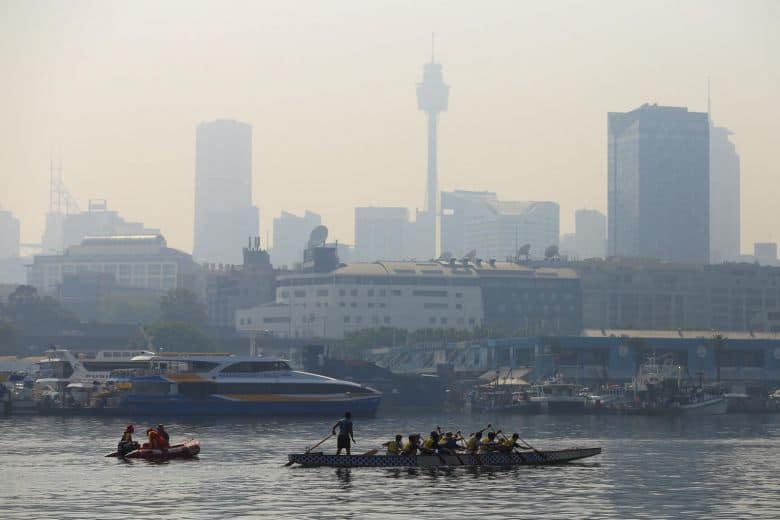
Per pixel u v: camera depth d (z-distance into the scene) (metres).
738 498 123.31
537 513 111.00
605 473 144.88
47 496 122.75
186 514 110.38
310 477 138.25
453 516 109.06
